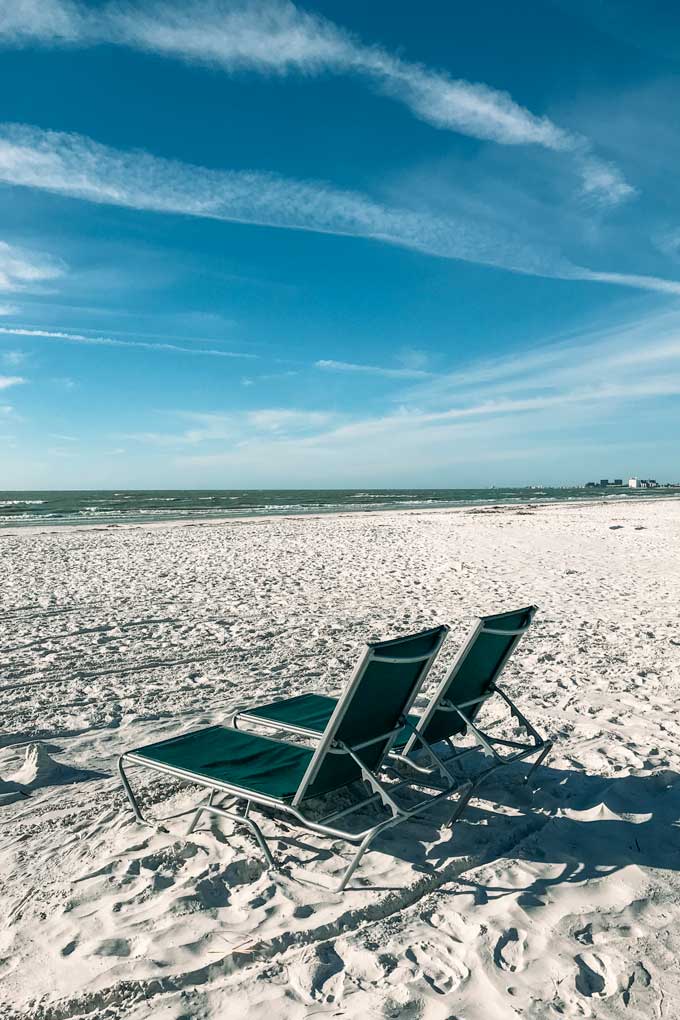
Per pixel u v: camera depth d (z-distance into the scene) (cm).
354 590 1104
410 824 336
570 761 419
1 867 305
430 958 234
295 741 454
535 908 263
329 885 281
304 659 682
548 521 2855
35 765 410
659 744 449
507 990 218
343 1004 212
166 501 6875
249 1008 211
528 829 332
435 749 438
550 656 689
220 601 997
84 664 661
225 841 319
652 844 317
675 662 665
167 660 676
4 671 638
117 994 218
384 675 303
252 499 7700
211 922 257
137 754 342
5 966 236
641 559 1520
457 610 935
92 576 1267
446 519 3122
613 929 252
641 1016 208
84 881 287
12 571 1338
